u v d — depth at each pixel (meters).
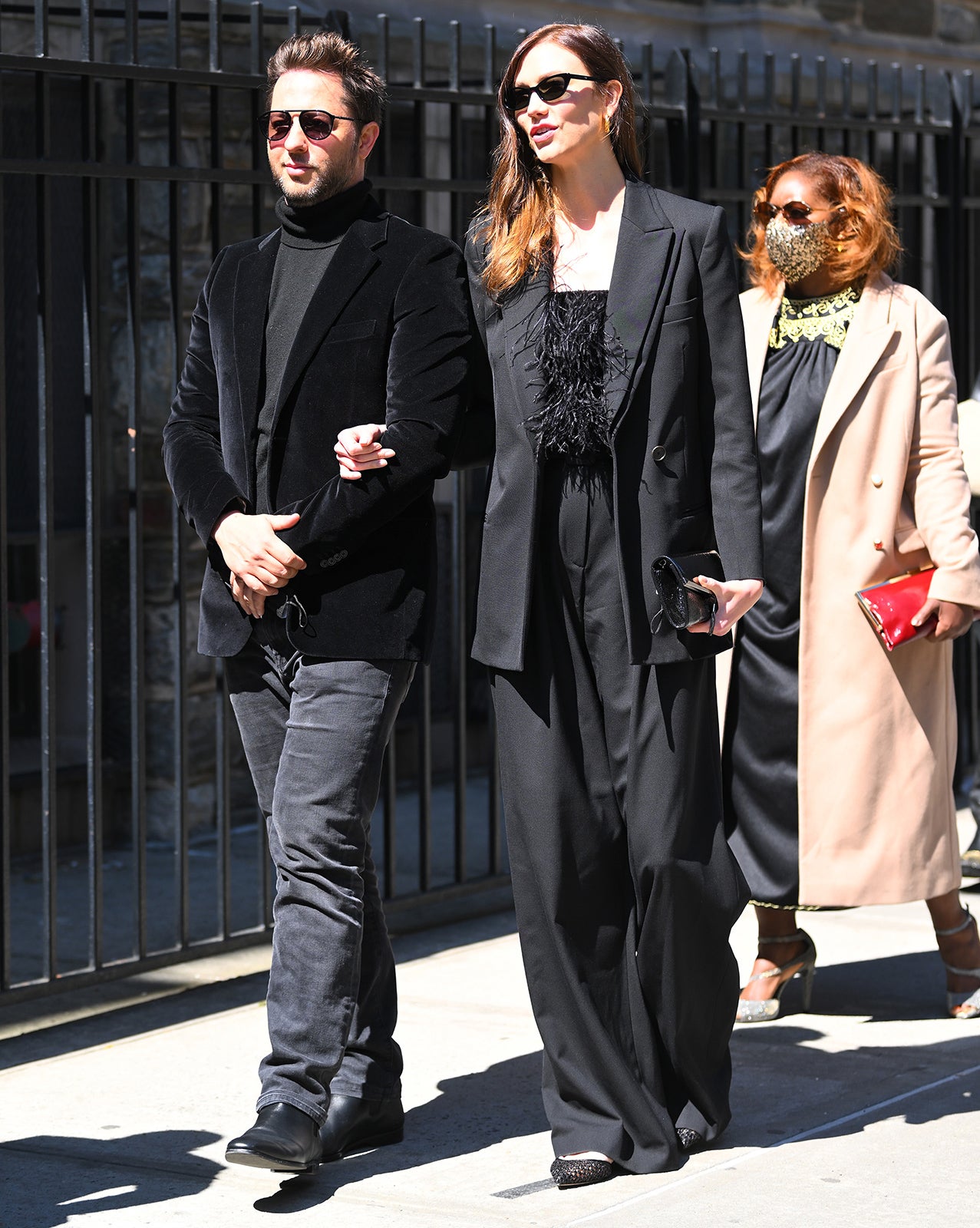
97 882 5.58
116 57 7.88
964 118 8.21
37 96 5.22
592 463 3.99
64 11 7.64
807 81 9.95
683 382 3.99
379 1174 4.12
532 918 4.08
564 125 3.95
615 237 4.05
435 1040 5.16
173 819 8.02
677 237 4.00
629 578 3.96
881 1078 4.78
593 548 4.00
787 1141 4.30
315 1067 3.92
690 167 7.14
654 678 3.99
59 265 7.85
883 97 10.44
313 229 4.17
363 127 4.17
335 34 4.23
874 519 5.08
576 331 3.95
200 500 4.09
